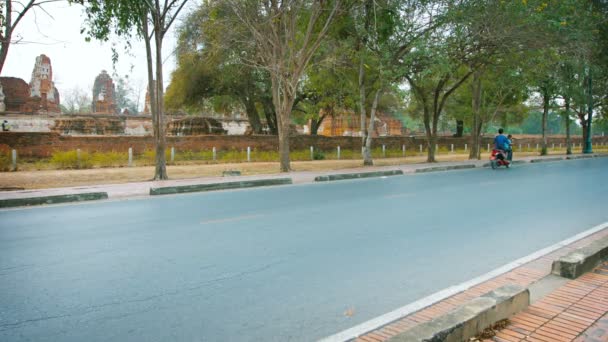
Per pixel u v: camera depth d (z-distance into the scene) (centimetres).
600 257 505
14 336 324
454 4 1920
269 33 1836
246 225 733
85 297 404
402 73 1995
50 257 541
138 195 1156
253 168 2044
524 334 327
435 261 522
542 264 512
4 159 1967
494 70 2684
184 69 3141
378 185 1379
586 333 328
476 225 730
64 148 2366
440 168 2047
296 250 569
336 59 2184
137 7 1412
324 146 3294
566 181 1438
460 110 4306
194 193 1201
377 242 612
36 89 4909
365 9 1952
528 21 1908
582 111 3825
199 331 335
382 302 396
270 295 411
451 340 301
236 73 2953
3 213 886
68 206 977
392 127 5803
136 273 475
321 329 340
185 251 566
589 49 2311
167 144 2606
